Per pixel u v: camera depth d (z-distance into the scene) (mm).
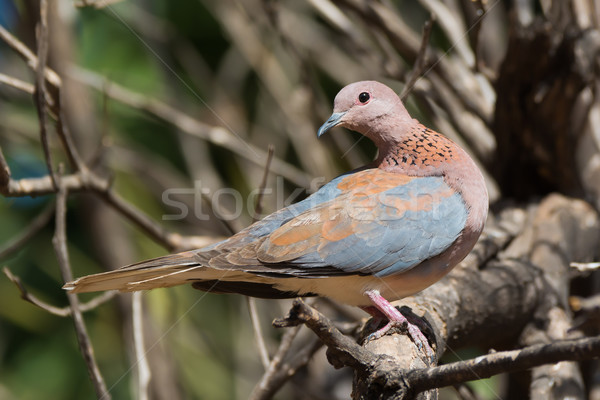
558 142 8945
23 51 7867
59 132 8219
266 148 13000
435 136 7234
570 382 6773
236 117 13109
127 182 12500
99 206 11484
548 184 9484
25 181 7688
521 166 9406
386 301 6621
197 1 13758
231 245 6766
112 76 13023
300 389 10734
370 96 7336
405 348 6211
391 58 10125
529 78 8609
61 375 11969
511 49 8430
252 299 7957
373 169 7285
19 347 12055
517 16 8414
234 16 12484
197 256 6371
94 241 11555
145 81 13109
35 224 8945
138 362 7527
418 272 6816
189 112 13164
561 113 8680
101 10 12305
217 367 12141
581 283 9242
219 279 6980
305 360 7625
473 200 6914
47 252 12250
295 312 4891
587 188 9422
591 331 7566
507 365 4473
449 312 7082
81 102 11641
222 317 12516
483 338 7594
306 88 11047
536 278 7766
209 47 13969
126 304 11211
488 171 9977
